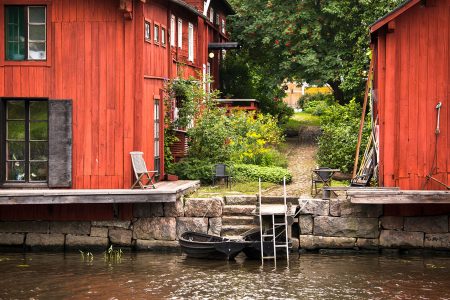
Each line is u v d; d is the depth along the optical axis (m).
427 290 15.93
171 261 18.98
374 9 30.69
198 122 25.56
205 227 20.31
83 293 15.62
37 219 20.42
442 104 20.03
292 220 19.83
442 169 20.03
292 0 33.75
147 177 21.23
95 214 20.36
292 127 38.25
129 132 20.25
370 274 17.48
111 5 20.22
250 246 18.88
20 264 18.53
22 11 20.41
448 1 20.00
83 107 20.33
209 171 24.39
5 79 20.38
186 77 29.20
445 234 20.00
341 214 20.22
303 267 18.28
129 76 20.27
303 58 32.41
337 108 28.39
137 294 15.53
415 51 20.09
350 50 32.41
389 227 20.14
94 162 20.34
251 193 22.61
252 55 37.50
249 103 33.91
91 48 20.30
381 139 20.36
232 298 15.21
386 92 20.06
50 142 20.30
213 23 36.84
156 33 23.36
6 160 20.56
